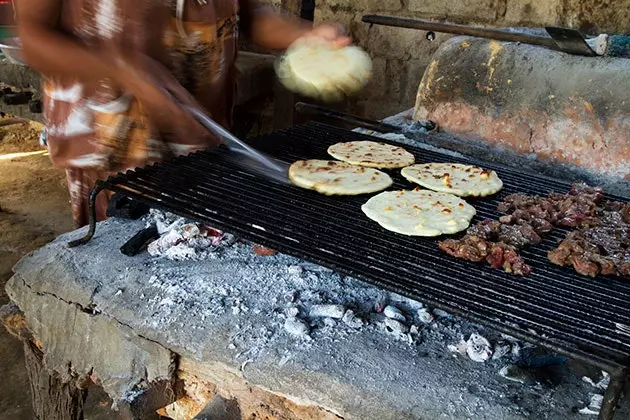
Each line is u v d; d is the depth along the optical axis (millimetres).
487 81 1115
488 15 1436
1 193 2006
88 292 769
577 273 715
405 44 1587
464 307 621
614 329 610
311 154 1033
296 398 657
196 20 1056
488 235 780
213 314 724
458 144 1134
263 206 809
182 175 867
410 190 925
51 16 961
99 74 970
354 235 761
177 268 797
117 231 869
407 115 1309
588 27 1309
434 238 777
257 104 1851
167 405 787
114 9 988
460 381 647
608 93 995
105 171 1107
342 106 1749
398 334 705
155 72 989
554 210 854
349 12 1646
